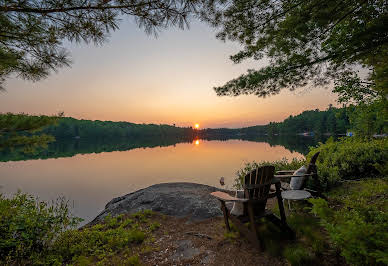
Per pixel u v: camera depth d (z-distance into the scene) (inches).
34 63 125.1
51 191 344.5
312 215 152.7
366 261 62.1
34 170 562.3
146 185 378.3
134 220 185.9
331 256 96.0
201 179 399.5
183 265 111.5
